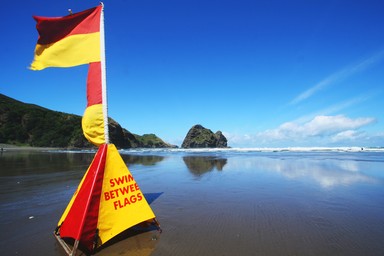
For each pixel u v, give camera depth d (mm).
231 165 18406
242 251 4457
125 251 4535
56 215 6602
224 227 5660
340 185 10336
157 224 5516
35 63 5609
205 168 16750
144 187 10367
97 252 4520
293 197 8391
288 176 12766
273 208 7145
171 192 9352
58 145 76188
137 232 5387
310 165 17594
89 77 5762
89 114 5605
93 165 5270
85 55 5730
